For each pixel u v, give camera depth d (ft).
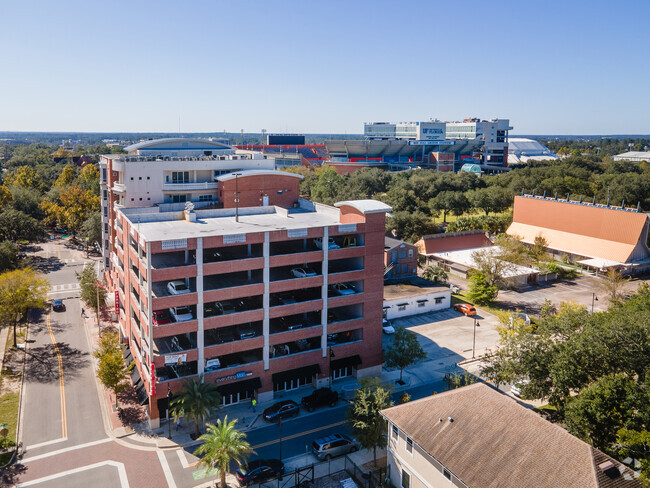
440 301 300.61
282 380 197.36
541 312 272.72
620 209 393.50
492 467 118.01
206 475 152.97
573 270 378.32
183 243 173.27
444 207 517.55
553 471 112.16
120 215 230.48
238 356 200.85
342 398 200.23
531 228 452.76
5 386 203.10
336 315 223.51
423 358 233.14
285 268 220.23
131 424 179.42
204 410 165.89
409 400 180.75
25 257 409.28
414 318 288.30
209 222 231.91
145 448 166.40
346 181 610.24
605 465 113.09
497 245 411.34
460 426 131.44
